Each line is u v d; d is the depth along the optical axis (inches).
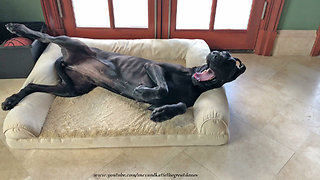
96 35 93.4
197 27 94.6
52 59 73.0
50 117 62.3
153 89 57.1
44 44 84.5
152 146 61.6
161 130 59.2
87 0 87.2
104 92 71.0
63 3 85.7
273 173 56.7
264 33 92.3
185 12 91.0
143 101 63.0
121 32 93.0
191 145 61.9
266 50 95.7
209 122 57.5
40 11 86.0
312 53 97.2
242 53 98.0
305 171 57.2
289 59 95.9
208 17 92.3
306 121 70.0
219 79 58.6
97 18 91.3
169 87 61.3
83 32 92.4
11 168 56.2
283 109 73.7
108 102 67.4
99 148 60.9
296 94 79.4
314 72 89.4
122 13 90.3
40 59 73.1
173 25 92.4
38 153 59.3
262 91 80.2
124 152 60.2
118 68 65.4
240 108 73.4
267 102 76.0
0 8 84.3
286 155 60.6
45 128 59.2
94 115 63.2
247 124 68.3
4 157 58.2
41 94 64.7
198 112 60.3
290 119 70.4
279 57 96.9
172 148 61.5
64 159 58.3
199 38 95.7
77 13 89.8
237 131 66.2
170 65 63.9
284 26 92.0
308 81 85.2
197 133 59.5
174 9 88.7
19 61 77.0
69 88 66.8
